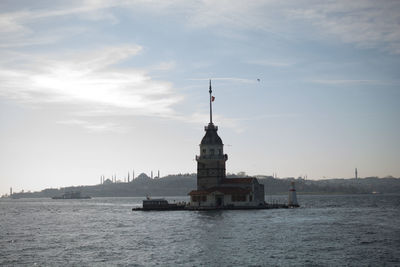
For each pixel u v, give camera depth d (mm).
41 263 86188
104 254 94125
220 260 85188
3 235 131125
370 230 124750
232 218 164250
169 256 90000
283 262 82750
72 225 161875
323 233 118688
